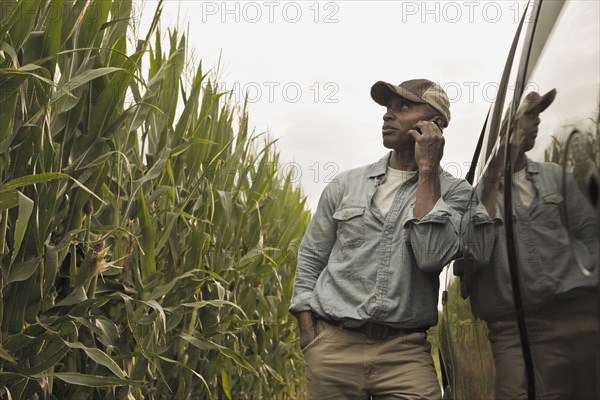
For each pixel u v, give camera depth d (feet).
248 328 17.24
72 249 9.41
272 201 17.39
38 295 8.59
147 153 12.34
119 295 9.44
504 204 5.20
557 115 4.32
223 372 15.48
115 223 10.21
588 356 3.54
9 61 7.77
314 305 8.70
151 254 10.77
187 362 13.46
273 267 16.85
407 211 8.44
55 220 8.86
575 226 3.82
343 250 8.64
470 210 6.98
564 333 3.87
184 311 12.37
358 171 9.04
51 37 8.17
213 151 14.43
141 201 10.71
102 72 8.29
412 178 8.64
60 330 8.84
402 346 8.38
